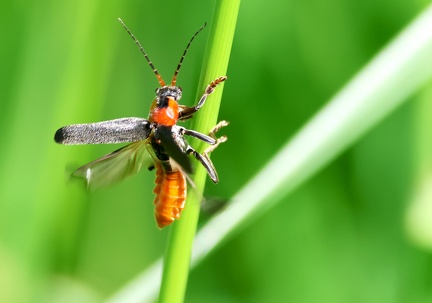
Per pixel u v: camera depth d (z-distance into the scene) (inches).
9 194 7.0
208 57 6.3
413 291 7.7
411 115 7.7
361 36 7.7
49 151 7.0
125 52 7.7
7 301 7.1
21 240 7.1
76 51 6.9
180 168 6.4
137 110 7.7
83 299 7.4
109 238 7.7
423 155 7.7
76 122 7.0
